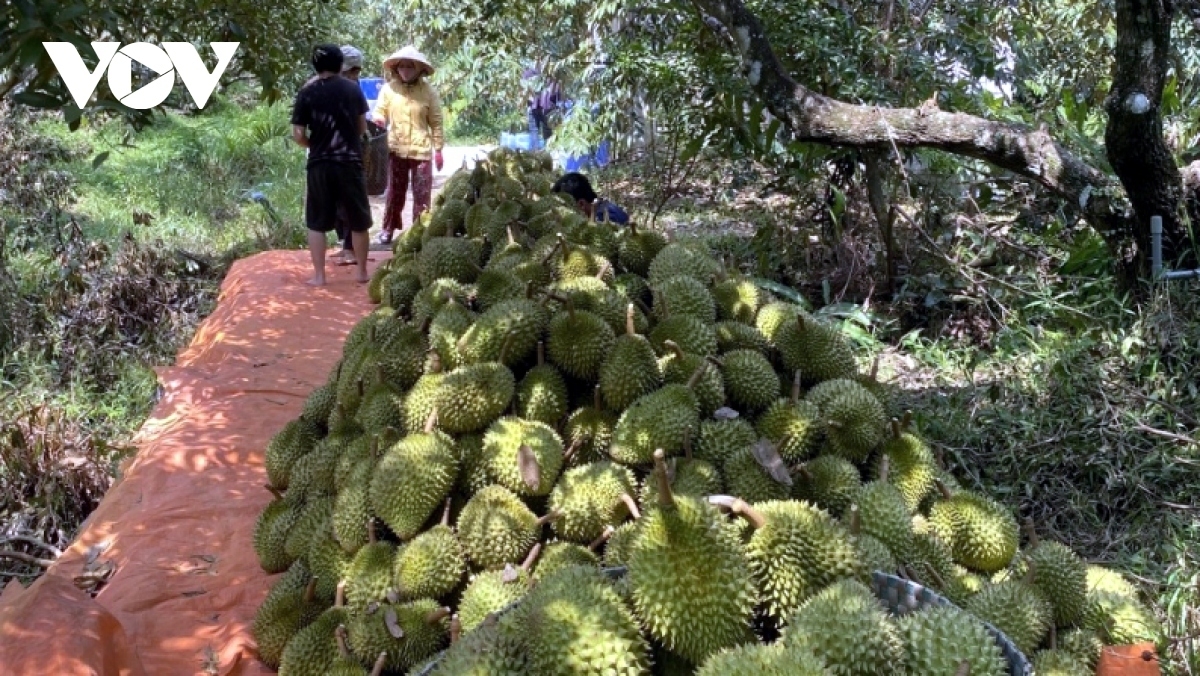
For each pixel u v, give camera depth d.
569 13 10.04
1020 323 5.09
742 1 6.40
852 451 2.98
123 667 2.74
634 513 2.63
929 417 4.24
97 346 6.51
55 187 9.48
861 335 5.43
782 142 6.59
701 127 7.06
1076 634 2.40
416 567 2.75
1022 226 6.14
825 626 1.87
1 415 4.92
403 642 2.64
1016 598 2.30
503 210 5.27
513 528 2.80
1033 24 8.18
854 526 2.35
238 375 5.61
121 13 3.82
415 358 3.56
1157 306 4.38
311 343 6.20
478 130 17.62
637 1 8.02
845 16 6.34
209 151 12.82
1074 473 3.89
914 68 6.46
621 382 3.12
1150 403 4.04
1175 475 3.71
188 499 4.15
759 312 3.73
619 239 4.32
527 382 3.23
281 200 11.46
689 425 2.94
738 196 8.84
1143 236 4.87
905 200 6.42
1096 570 2.83
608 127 8.94
